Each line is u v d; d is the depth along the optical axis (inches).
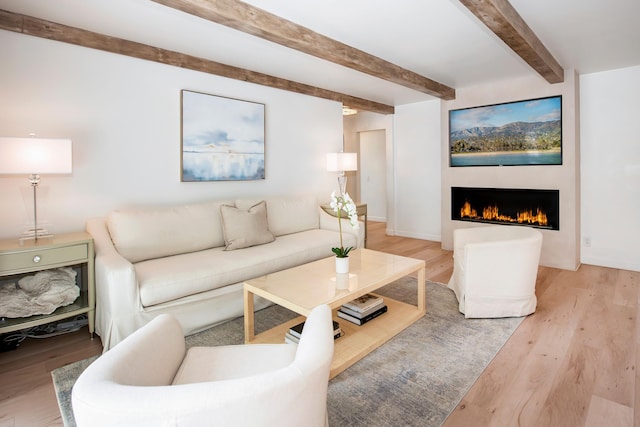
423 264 108.3
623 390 71.3
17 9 93.7
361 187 318.3
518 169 173.0
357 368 80.8
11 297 90.0
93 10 94.7
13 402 70.1
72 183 111.0
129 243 107.4
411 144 233.0
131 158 122.6
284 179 174.7
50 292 93.7
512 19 94.1
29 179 102.1
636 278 143.5
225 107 147.0
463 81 174.6
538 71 136.0
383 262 110.1
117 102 118.2
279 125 170.7
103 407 30.3
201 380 49.2
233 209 129.3
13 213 102.2
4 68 97.2
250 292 90.1
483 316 106.3
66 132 108.4
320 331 44.9
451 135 196.7
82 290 112.6
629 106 151.4
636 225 153.6
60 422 64.6
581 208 166.2
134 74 121.5
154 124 127.5
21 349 91.6
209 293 102.3
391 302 114.1
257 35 98.6
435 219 224.7
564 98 156.9
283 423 34.4
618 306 114.7
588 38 118.4
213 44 121.0
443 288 134.0
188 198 139.0
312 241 137.6
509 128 174.6
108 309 87.5
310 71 153.9
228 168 149.4
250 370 51.2
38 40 102.0
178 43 119.8
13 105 99.0
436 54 133.1
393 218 247.3
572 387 72.7
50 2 90.0
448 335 95.9
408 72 153.9
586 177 163.9
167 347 50.6
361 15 99.1
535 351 87.3
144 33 110.8
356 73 157.8
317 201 172.6
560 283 139.2
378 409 67.1
